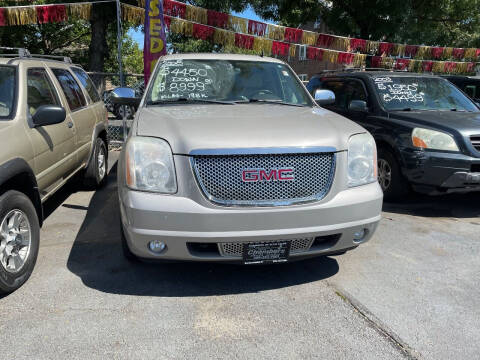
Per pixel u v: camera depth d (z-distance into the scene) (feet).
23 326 8.28
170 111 10.98
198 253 8.80
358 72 20.67
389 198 17.06
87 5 26.84
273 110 11.36
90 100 18.49
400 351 7.72
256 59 14.34
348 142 9.43
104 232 13.58
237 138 8.67
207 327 8.36
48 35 75.92
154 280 10.32
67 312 8.81
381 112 17.70
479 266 11.40
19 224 9.86
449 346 7.89
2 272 9.12
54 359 7.33
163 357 7.43
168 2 27.55
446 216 15.76
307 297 9.62
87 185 18.16
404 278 10.63
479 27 48.57
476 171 14.70
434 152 14.96
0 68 12.14
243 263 9.01
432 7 41.50
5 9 26.30
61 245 12.45
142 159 8.68
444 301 9.52
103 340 7.88
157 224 8.41
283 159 8.70
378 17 37.93
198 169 8.46
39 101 12.75
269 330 8.30
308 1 41.42
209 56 14.11
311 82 24.49
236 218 8.40
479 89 27.81
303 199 8.79
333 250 9.43
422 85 19.29
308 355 7.56
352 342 7.97
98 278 10.37
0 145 9.53
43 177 11.90
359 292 9.89
